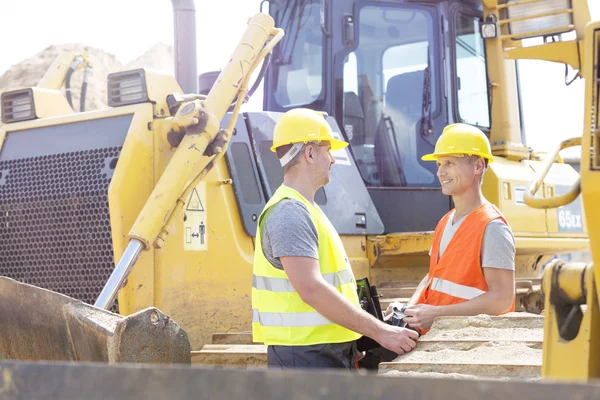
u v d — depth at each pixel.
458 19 6.26
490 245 3.47
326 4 5.91
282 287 2.88
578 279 1.78
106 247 4.26
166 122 4.41
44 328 3.08
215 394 1.13
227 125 4.88
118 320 2.95
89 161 4.43
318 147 3.02
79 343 2.97
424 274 5.94
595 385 0.97
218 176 4.72
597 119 1.68
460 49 6.27
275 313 2.88
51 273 4.46
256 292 2.96
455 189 3.68
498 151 6.33
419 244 5.43
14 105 4.94
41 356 3.15
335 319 2.82
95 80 18.77
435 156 3.78
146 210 4.03
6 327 3.25
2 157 4.82
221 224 4.68
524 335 3.23
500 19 4.47
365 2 6.07
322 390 1.08
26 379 1.28
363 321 2.91
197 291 4.50
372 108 6.04
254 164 4.98
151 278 4.27
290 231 2.81
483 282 3.50
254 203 4.89
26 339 3.19
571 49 3.84
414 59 6.12
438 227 3.86
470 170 3.68
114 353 2.82
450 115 6.09
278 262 2.88
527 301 5.77
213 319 4.57
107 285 3.84
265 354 3.63
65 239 4.42
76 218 4.38
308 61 6.15
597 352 1.77
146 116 4.37
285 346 2.87
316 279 2.79
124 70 4.48
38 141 4.73
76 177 4.44
